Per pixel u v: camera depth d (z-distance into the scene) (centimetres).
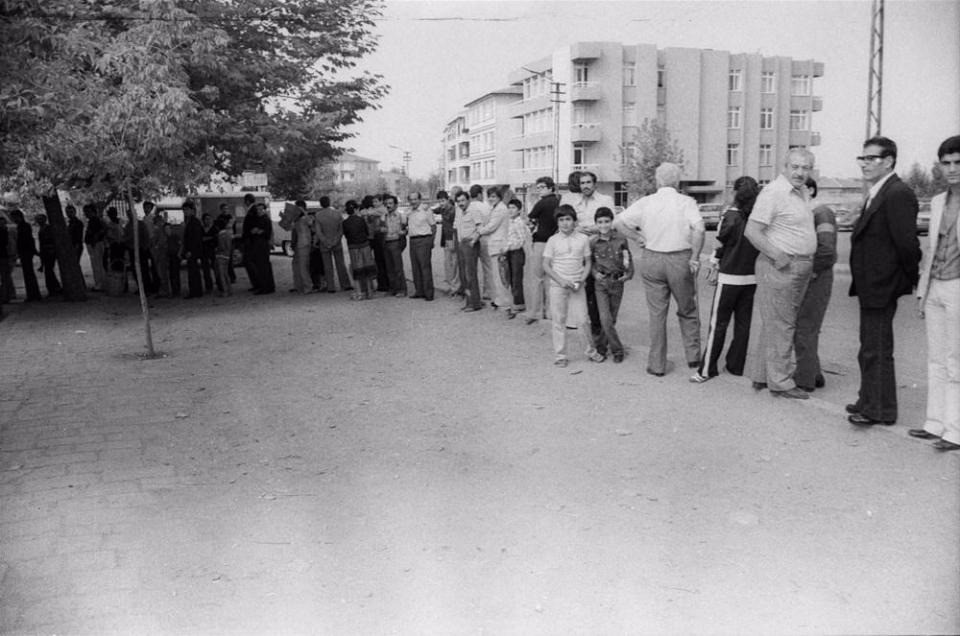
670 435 611
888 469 518
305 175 1903
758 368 710
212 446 627
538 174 7331
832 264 698
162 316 1406
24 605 384
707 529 446
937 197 542
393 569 413
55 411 741
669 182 775
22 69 695
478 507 489
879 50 2133
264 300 1591
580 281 847
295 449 615
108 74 1056
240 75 1450
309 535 456
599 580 395
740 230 737
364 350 1007
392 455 594
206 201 2750
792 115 7038
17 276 2362
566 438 617
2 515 491
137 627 363
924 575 387
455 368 880
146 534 461
